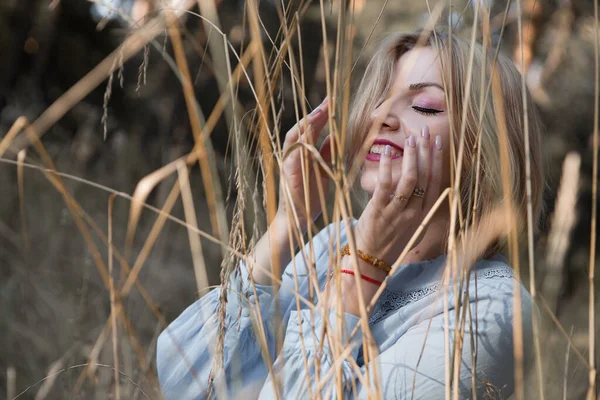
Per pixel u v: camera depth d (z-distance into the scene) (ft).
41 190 13.30
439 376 4.04
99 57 20.57
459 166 3.58
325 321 3.65
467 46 4.47
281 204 4.83
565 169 3.76
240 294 3.87
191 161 3.68
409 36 4.78
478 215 4.42
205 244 13.53
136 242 12.75
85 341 7.03
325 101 4.85
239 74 3.86
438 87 4.43
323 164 3.49
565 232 3.84
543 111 17.95
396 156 4.44
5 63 19.17
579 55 15.97
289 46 3.84
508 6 3.64
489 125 4.36
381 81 4.78
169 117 17.25
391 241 4.22
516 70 4.63
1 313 9.53
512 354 4.16
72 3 19.63
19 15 18.86
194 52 15.93
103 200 14.01
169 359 4.78
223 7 13.58
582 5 15.10
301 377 4.17
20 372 8.89
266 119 3.85
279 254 4.82
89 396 6.19
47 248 11.71
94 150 15.65
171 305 11.14
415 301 4.45
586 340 8.79
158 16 3.80
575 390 7.01
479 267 4.45
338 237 3.69
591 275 3.48
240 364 4.58
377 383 3.39
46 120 3.84
